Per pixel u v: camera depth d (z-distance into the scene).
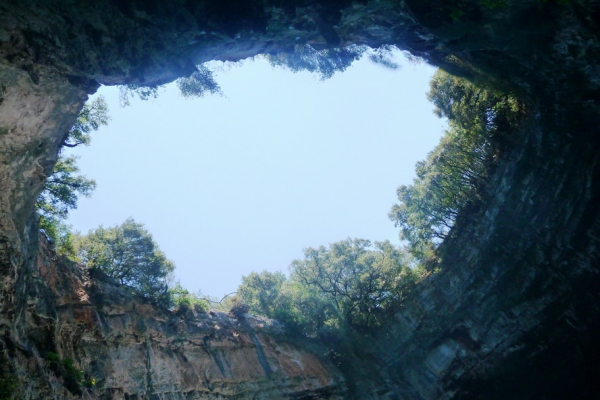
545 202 40.19
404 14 30.52
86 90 21.91
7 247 17.58
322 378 43.38
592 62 30.62
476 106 45.06
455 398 46.91
